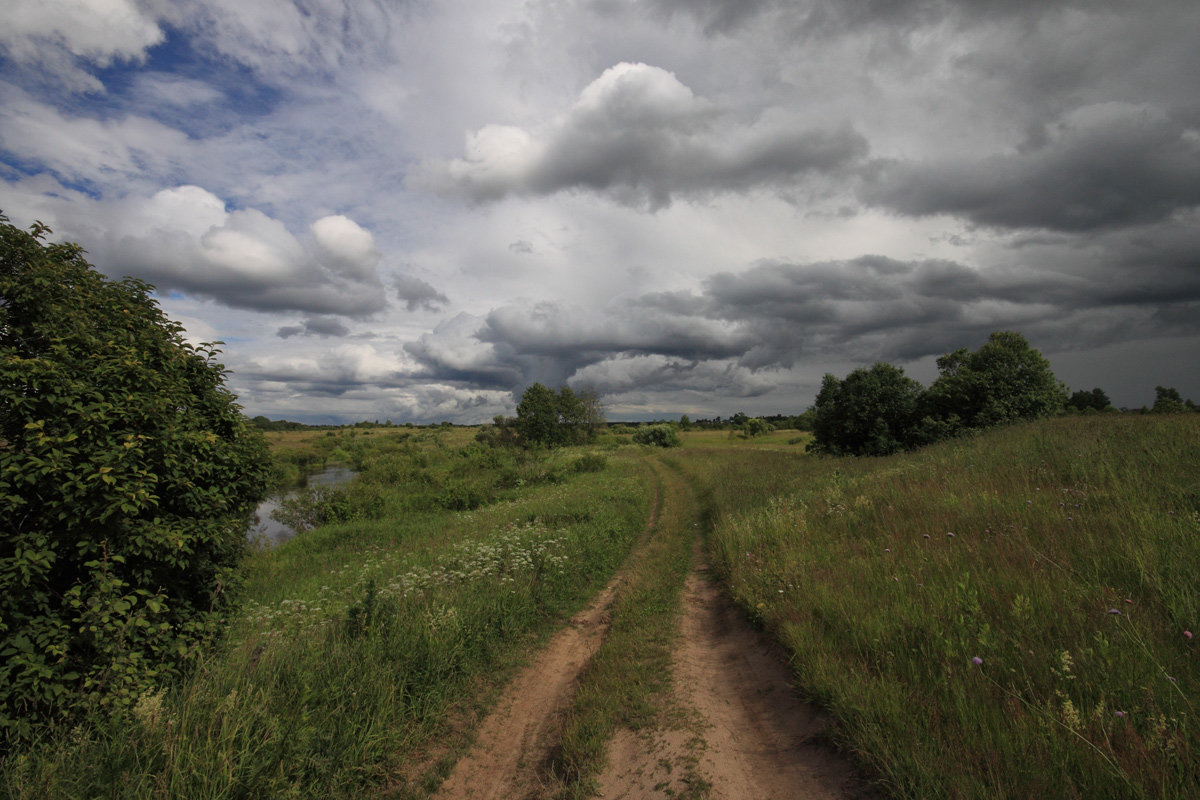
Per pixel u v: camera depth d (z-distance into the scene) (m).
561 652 6.75
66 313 5.04
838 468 17.55
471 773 4.30
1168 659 3.39
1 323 4.65
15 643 4.05
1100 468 8.05
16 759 3.65
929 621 4.50
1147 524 5.42
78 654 4.52
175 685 4.62
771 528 9.65
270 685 4.43
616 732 4.45
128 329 5.77
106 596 4.52
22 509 4.49
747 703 4.65
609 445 64.81
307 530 20.20
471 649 6.28
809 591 6.02
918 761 2.97
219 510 6.01
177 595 5.70
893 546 6.85
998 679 3.68
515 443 57.53
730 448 48.75
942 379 26.66
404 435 91.00
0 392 4.28
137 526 4.88
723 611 7.30
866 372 28.97
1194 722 2.79
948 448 15.56
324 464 56.12
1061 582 4.68
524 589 8.22
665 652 6.02
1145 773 2.58
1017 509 6.97
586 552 10.95
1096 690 3.26
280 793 3.59
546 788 3.95
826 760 3.48
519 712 5.29
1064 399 23.98
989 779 2.75
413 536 15.45
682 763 3.81
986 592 4.80
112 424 4.93
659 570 9.85
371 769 4.11
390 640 5.73
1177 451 8.35
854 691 3.81
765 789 3.38
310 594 9.66
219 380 6.75
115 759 3.57
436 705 5.13
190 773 3.46
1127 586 4.48
